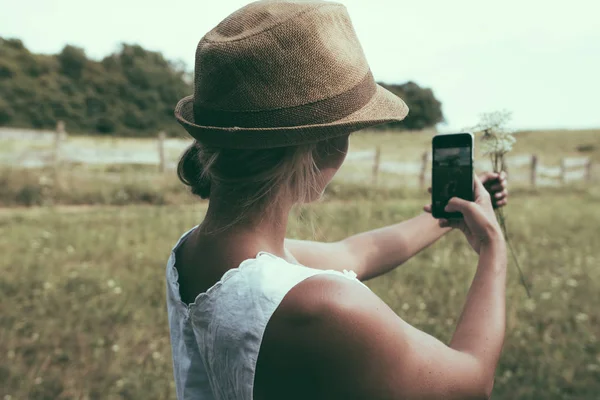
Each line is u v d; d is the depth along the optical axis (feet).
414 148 104.01
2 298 18.54
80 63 170.60
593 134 138.00
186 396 3.47
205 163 3.35
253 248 3.22
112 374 13.30
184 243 3.83
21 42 167.63
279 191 3.25
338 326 2.82
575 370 13.48
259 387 2.95
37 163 62.49
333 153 3.33
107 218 35.40
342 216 35.47
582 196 60.39
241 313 2.97
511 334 15.56
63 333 15.62
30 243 26.89
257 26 3.07
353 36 3.26
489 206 4.01
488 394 3.06
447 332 15.97
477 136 4.67
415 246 4.78
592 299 19.39
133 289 19.67
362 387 2.81
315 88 3.03
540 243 29.14
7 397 12.03
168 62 190.08
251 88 3.02
